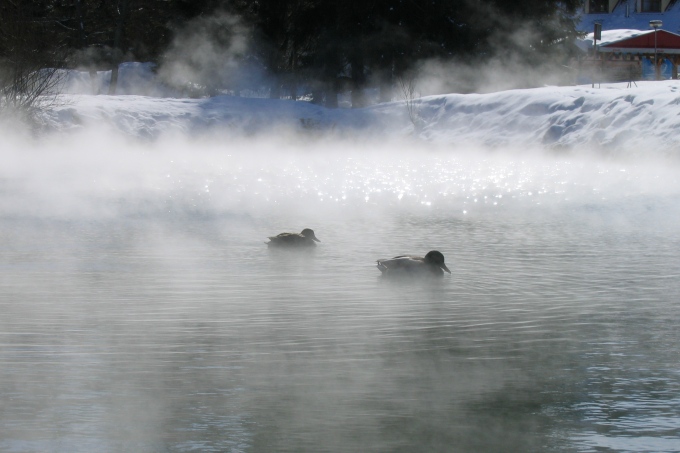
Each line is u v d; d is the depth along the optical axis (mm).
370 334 10414
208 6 55438
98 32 61375
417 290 12828
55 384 8578
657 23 63000
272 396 8234
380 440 7297
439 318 11180
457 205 23094
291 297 12367
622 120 36281
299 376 8852
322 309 11672
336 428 7570
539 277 13781
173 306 11797
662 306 11812
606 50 69875
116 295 12406
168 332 10453
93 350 9688
